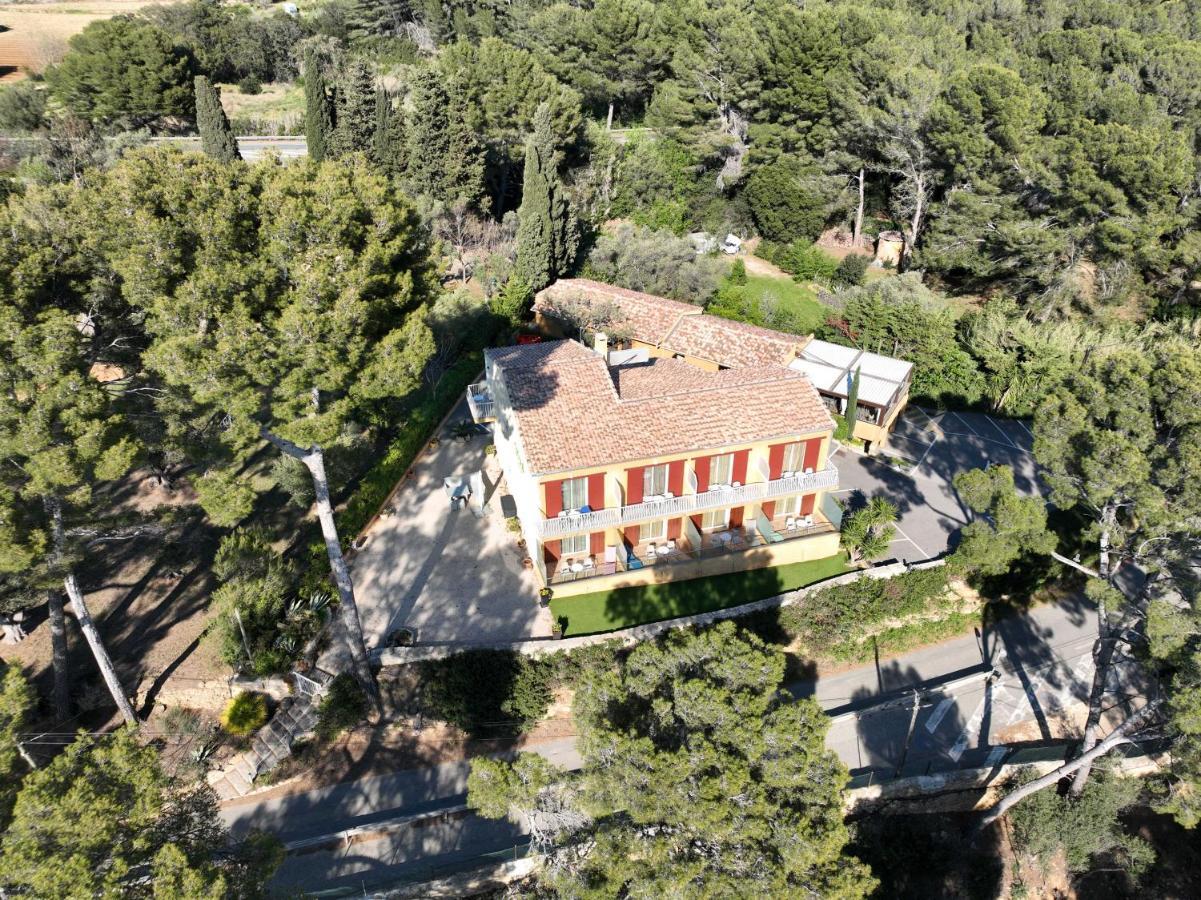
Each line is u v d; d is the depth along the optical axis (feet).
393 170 199.72
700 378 120.78
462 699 98.68
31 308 74.02
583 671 102.06
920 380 169.89
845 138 207.10
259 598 98.32
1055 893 99.86
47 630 101.76
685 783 58.95
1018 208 180.34
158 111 239.91
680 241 195.31
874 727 106.93
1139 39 195.31
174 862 52.06
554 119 206.90
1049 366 160.45
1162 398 83.56
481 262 189.47
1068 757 103.30
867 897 91.97
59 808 52.06
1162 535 82.53
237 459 84.28
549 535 104.88
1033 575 123.24
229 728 92.48
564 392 110.73
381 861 87.20
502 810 62.28
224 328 72.79
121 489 119.55
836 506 120.67
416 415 138.10
